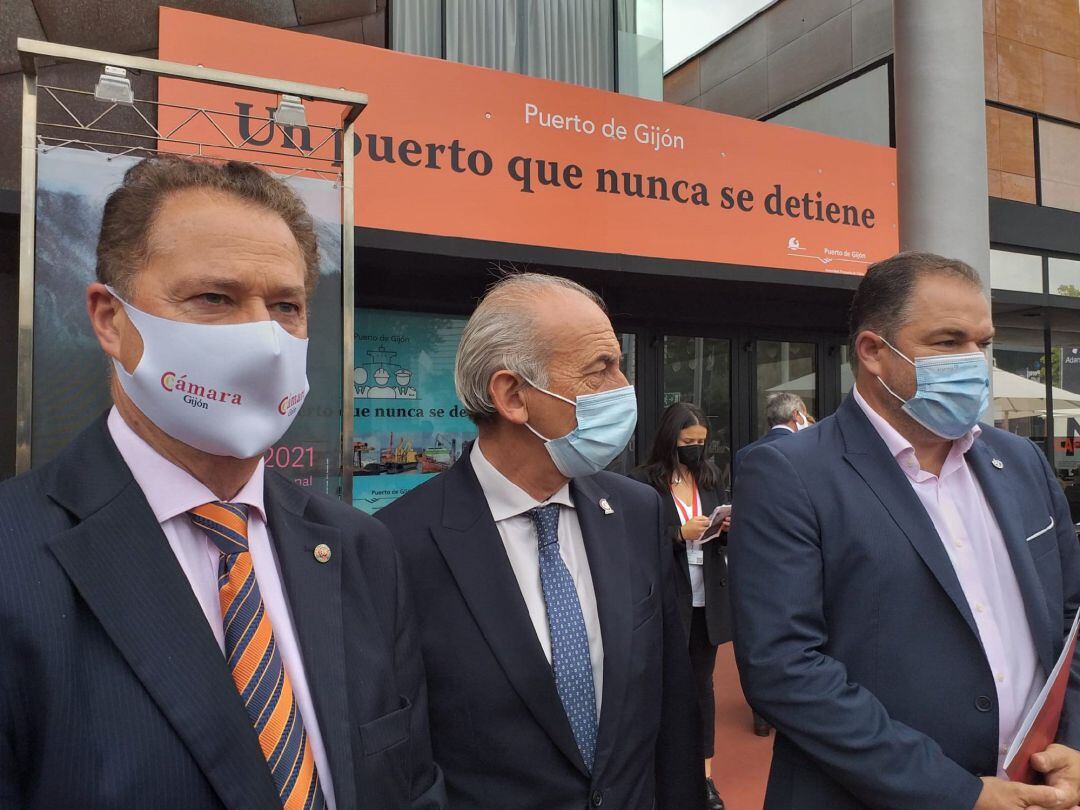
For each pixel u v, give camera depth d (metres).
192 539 0.88
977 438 1.60
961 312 1.42
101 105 3.29
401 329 4.33
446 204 3.55
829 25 6.88
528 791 1.20
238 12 3.73
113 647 0.74
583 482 1.48
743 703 4.09
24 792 0.70
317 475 2.18
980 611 1.40
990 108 6.74
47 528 0.76
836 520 1.41
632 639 1.33
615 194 4.02
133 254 0.84
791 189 4.58
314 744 0.86
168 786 0.71
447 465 4.42
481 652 1.23
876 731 1.24
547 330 1.28
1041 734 1.26
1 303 3.59
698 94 8.41
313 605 0.93
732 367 5.68
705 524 2.88
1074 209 7.20
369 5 4.09
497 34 4.55
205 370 0.83
